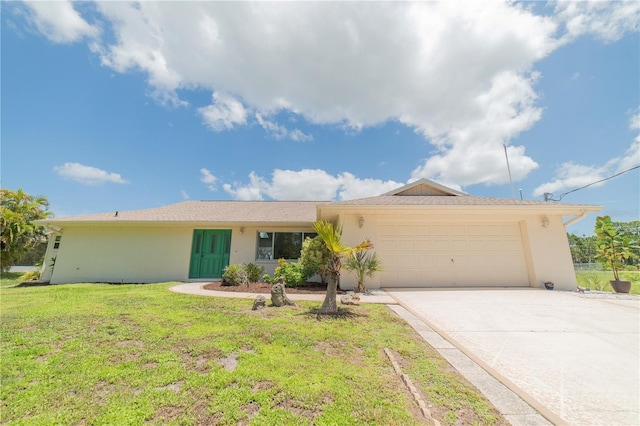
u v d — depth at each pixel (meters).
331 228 5.99
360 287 8.42
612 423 2.25
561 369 3.24
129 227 12.12
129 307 5.75
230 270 9.59
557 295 7.76
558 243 9.30
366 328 4.66
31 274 13.18
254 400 2.54
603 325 4.94
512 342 4.10
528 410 2.43
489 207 8.84
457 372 3.16
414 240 9.60
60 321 4.70
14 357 3.36
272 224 11.84
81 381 2.86
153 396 2.60
